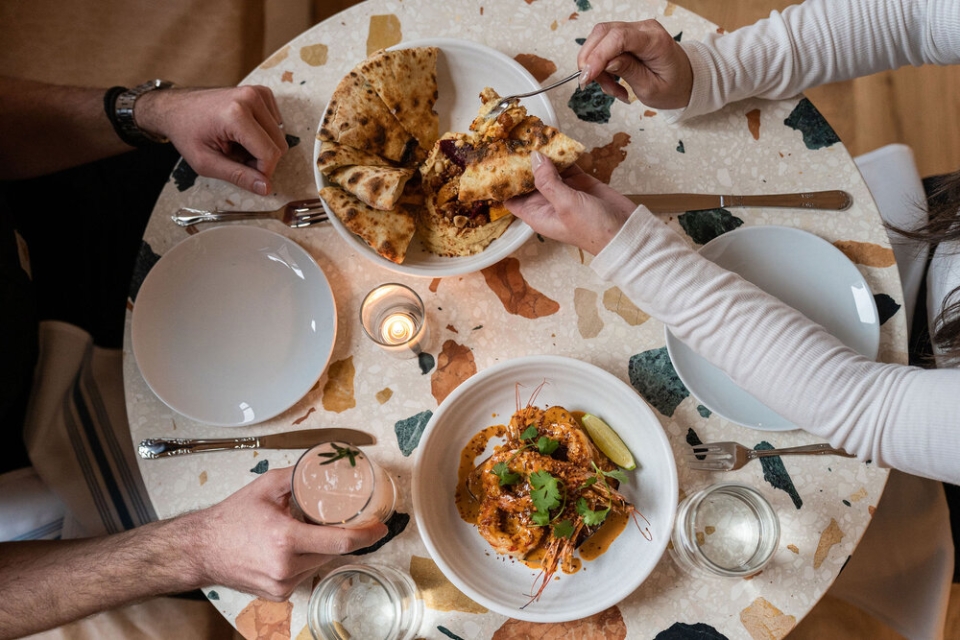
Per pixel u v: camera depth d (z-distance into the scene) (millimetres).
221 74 1791
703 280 1054
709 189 1242
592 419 1154
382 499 1100
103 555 1153
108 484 1443
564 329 1221
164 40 1781
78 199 1603
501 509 1104
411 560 1158
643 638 1115
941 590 1297
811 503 1140
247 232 1217
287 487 1096
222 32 1803
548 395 1188
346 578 1115
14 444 1435
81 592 1158
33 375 1463
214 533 1081
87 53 1752
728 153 1248
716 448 1154
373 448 1199
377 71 1176
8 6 1742
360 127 1181
